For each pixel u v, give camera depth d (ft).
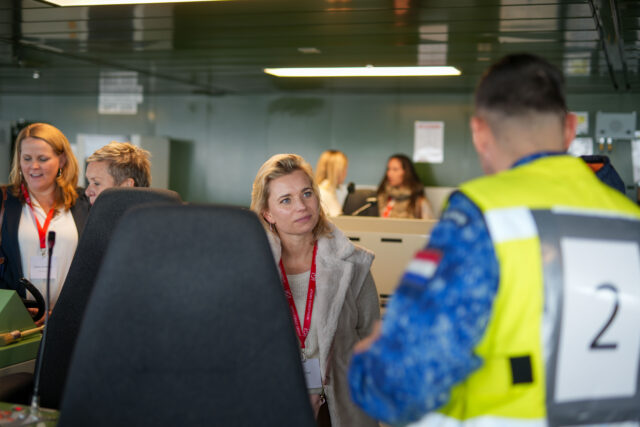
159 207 4.16
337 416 6.68
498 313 3.42
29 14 15.34
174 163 32.19
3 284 8.82
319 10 14.10
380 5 13.55
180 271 4.12
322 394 6.68
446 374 3.21
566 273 3.48
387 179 21.84
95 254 6.50
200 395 4.17
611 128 26.18
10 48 20.16
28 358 7.40
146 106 32.58
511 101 3.79
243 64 21.84
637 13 13.80
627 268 3.64
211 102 31.58
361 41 17.35
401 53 18.98
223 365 4.19
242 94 31.09
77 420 4.10
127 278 4.08
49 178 8.93
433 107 28.25
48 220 9.05
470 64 20.54
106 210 6.49
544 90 3.77
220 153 31.50
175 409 4.15
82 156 30.35
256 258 4.20
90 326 4.09
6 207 9.02
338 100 29.53
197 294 4.14
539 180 3.69
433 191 25.39
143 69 23.84
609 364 3.63
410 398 3.26
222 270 4.16
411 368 3.22
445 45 17.60
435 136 28.25
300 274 7.04
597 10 13.33
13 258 8.86
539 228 3.49
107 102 33.14
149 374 4.12
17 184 9.17
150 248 4.10
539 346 3.48
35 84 30.12
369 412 3.50
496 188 3.59
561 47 17.54
